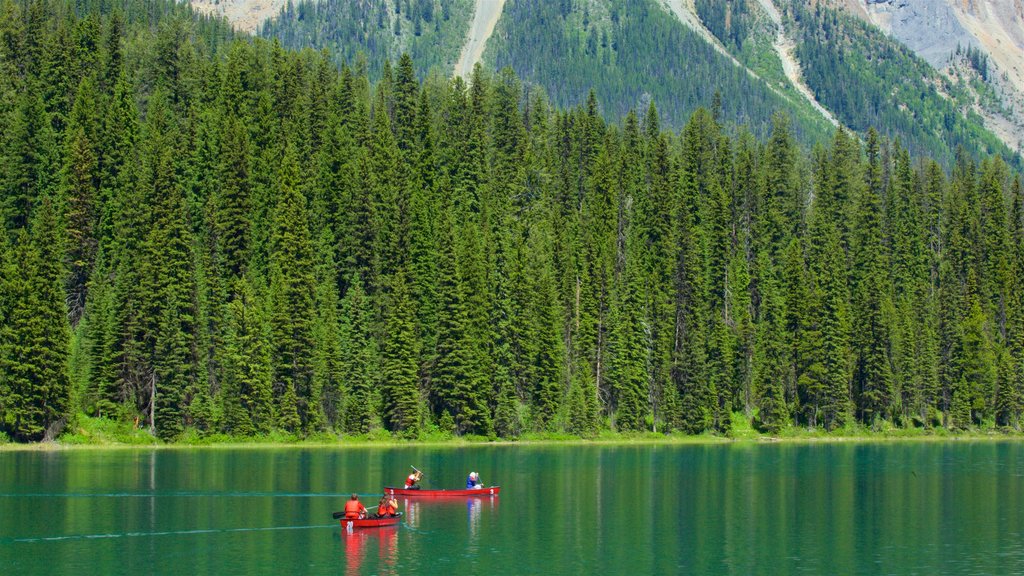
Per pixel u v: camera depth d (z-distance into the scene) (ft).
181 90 589.73
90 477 317.63
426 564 216.33
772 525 264.93
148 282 424.87
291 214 471.21
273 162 533.14
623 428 519.60
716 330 554.05
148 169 460.14
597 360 530.68
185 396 427.33
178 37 624.18
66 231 456.45
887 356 581.94
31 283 394.11
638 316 531.50
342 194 520.42
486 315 494.18
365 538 240.73
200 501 281.13
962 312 625.82
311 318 458.09
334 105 608.60
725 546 238.68
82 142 474.90
